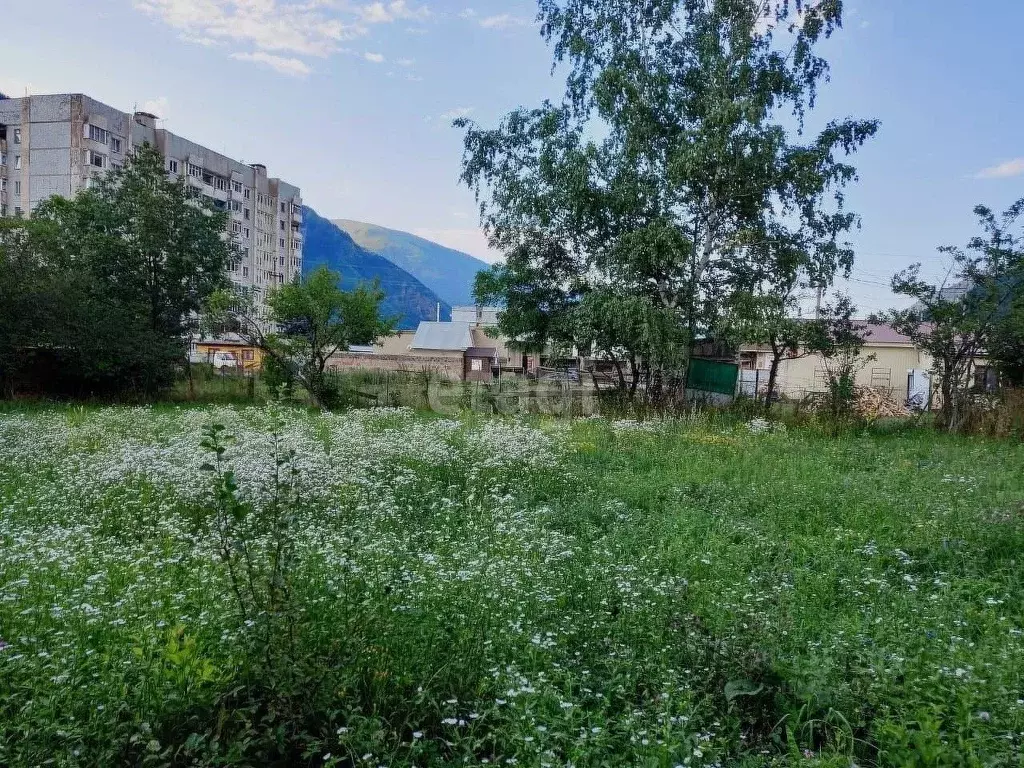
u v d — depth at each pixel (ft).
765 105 64.23
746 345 72.08
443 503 27.40
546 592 16.57
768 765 10.46
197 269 97.76
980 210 64.75
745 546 22.77
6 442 37.78
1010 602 17.80
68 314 76.59
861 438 54.44
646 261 65.62
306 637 11.46
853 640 14.06
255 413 58.80
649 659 13.25
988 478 35.17
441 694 11.59
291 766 10.14
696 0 67.05
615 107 66.39
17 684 10.28
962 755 9.79
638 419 63.36
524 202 69.92
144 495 26.32
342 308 84.28
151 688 10.41
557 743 10.37
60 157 184.55
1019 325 61.36
